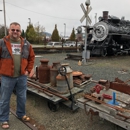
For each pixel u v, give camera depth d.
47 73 4.24
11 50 2.65
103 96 3.02
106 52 12.73
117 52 14.12
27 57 2.85
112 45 12.80
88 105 2.90
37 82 4.23
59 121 3.27
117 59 12.09
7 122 2.91
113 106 2.62
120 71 7.62
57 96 3.59
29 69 2.95
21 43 2.76
